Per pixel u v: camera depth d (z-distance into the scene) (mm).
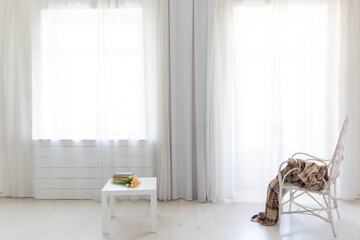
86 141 3803
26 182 3906
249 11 3650
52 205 3641
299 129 3641
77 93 3762
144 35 3664
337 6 3598
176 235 2822
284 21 3582
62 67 3742
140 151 3746
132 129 3717
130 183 2979
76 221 3164
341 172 3693
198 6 3619
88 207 3574
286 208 3506
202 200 3699
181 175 3809
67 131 3787
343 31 3600
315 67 3627
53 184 3834
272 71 3602
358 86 3756
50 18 3713
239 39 3666
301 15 3615
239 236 2795
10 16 3740
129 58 3697
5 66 3756
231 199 3723
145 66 3674
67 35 3729
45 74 3768
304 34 3607
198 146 3695
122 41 3689
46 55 3754
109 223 3102
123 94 3703
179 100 3736
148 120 3703
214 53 3643
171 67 3678
